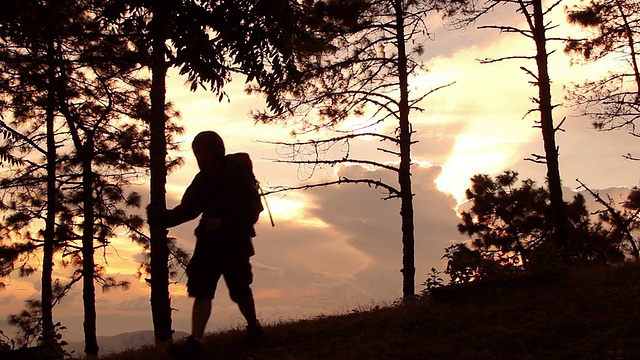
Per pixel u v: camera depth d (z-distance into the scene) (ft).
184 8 33.04
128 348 27.78
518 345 20.43
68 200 65.26
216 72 33.22
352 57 59.47
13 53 50.06
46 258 62.18
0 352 23.76
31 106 59.16
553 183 59.62
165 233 39.99
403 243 59.88
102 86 60.85
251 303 22.27
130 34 37.09
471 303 26.37
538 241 75.46
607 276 28.55
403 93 60.13
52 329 24.50
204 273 20.56
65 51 53.21
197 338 20.29
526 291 27.30
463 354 20.02
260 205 21.17
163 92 38.29
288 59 35.22
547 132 59.62
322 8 55.26
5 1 29.48
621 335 19.90
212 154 20.59
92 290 63.16
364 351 21.34
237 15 33.06
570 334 20.76
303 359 20.97
